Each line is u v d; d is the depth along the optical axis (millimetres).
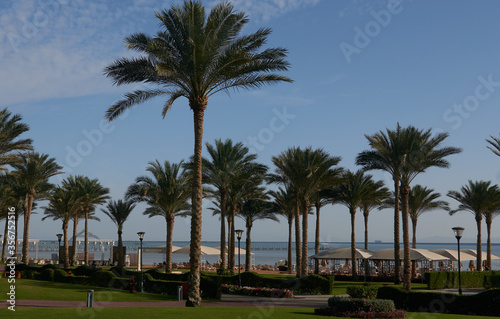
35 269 44250
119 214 65062
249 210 64375
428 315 21766
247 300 30062
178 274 38781
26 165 51500
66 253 56656
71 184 64125
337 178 46906
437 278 42375
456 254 55062
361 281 52750
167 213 48781
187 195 48562
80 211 66500
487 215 62469
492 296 22391
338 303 21328
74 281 38500
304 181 45281
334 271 59781
